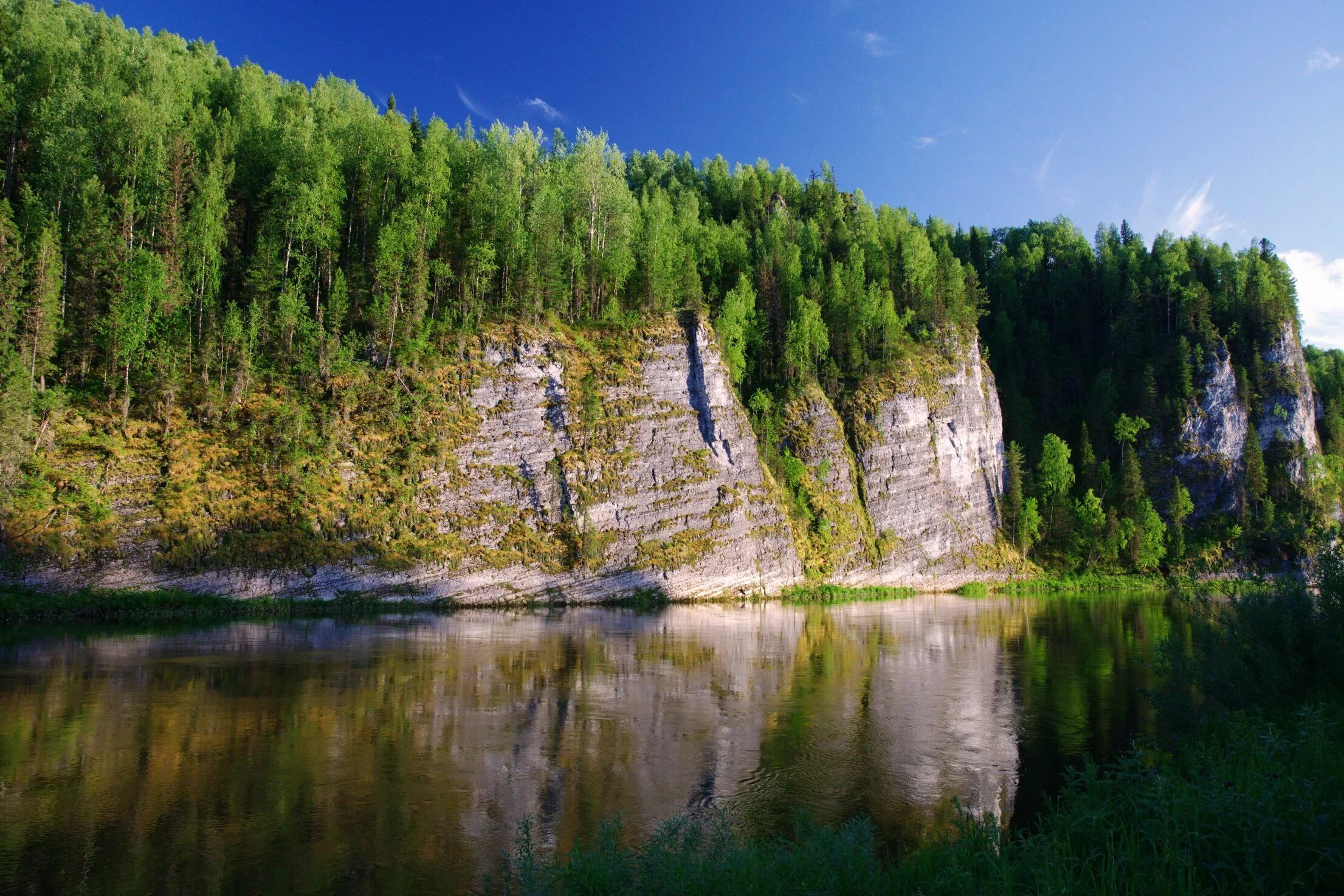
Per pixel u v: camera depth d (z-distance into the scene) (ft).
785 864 32.37
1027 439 374.63
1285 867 26.86
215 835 46.68
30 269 176.65
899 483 286.05
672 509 220.02
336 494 180.45
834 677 102.73
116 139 214.90
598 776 59.41
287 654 108.06
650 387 231.71
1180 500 330.75
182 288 196.13
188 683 87.20
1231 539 320.29
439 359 209.97
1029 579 299.58
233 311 190.39
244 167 241.55
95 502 156.25
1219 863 26.91
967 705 86.84
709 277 326.44
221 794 53.57
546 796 54.85
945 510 295.89
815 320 295.48
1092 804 37.60
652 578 208.03
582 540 201.98
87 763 58.95
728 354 275.59
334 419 191.11
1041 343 422.00
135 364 184.03
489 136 292.40
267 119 263.08
